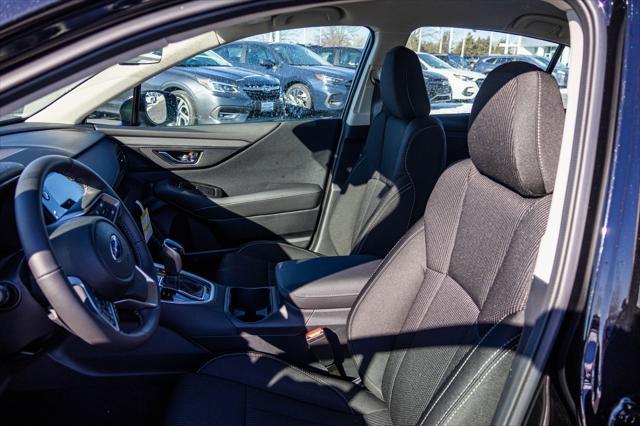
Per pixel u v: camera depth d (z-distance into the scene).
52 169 1.26
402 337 1.50
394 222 2.19
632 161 0.94
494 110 1.18
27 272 1.28
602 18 0.93
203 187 2.72
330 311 1.79
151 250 2.14
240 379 1.58
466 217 1.40
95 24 0.74
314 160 2.86
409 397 1.39
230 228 2.77
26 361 1.37
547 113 1.09
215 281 2.32
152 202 2.62
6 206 1.34
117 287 1.26
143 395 1.65
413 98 2.18
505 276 1.16
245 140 2.72
